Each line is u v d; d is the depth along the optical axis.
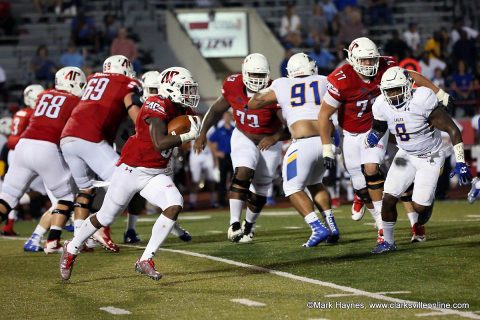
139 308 16.91
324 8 60.12
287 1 62.19
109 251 25.33
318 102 24.16
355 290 17.86
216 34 57.84
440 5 63.34
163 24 59.03
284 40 57.84
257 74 25.22
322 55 54.16
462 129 49.78
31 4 59.41
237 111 25.83
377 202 23.55
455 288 17.77
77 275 21.11
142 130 19.45
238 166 25.78
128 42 52.97
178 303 17.25
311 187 24.98
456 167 21.30
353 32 57.47
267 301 17.08
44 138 24.98
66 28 58.38
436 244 23.70
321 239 23.92
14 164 25.55
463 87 53.41
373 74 23.00
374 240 25.28
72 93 25.73
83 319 16.11
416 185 22.42
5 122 37.88
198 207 45.31
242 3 60.16
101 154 24.03
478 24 62.91
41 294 18.77
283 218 35.34
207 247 25.41
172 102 19.39
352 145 24.19
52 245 25.23
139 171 19.55
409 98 21.53
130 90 24.30
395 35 54.62
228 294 17.95
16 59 56.75
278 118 25.83
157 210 43.19
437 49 56.47
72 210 25.88
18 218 42.34
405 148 22.20
